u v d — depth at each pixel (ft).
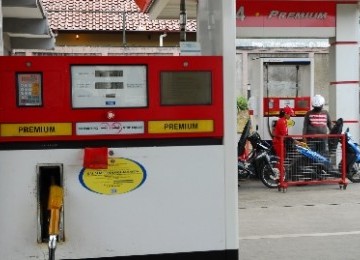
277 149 34.37
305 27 38.32
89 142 10.35
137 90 10.46
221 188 10.80
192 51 12.44
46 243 10.31
